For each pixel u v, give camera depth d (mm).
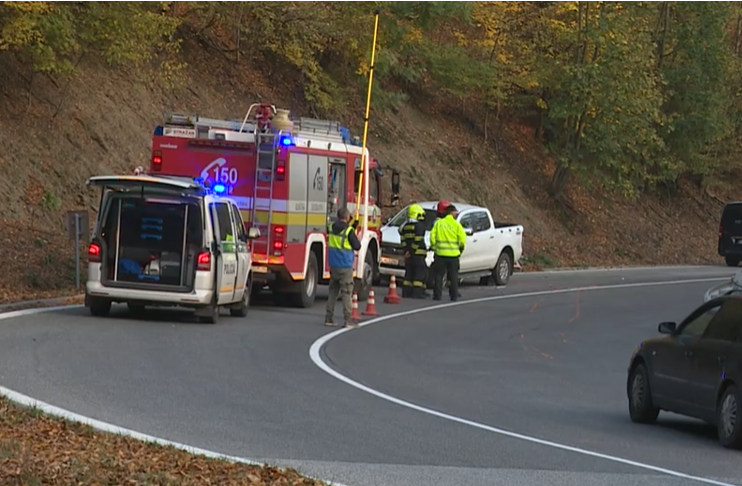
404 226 50094
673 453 20375
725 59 94250
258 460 17641
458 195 76812
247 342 32375
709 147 98125
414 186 73938
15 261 41906
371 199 47938
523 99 84625
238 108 65875
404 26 72438
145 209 35375
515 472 17672
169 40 59906
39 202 48344
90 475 14938
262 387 25062
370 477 16891
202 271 35281
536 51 82625
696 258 92750
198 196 35375
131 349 29406
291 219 41375
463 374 29656
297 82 71875
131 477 15133
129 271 35406
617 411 25594
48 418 19281
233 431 20000
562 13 81125
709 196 106000
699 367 22234
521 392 27297
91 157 52844
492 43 80625
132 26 50844
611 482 17250
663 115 85188
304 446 19047
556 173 85562
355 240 37938
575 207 87750
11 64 51625
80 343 29781
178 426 20156
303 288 42719
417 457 18547
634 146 83750
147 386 24188
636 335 41062
